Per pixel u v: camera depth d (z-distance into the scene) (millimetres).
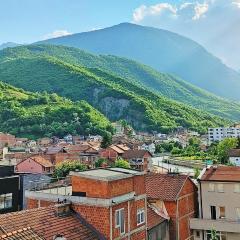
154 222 42438
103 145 190875
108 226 32188
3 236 25984
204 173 55688
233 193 52156
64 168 91938
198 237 51219
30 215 30203
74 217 32812
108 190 32500
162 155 192875
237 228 48906
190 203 52406
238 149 154625
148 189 49594
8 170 65625
